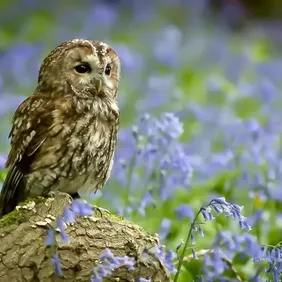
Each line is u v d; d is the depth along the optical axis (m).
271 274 10.41
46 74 11.57
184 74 24.72
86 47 11.52
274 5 34.59
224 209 9.55
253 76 25.56
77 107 11.36
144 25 31.14
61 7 31.19
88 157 11.36
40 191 11.47
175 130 12.52
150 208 12.72
